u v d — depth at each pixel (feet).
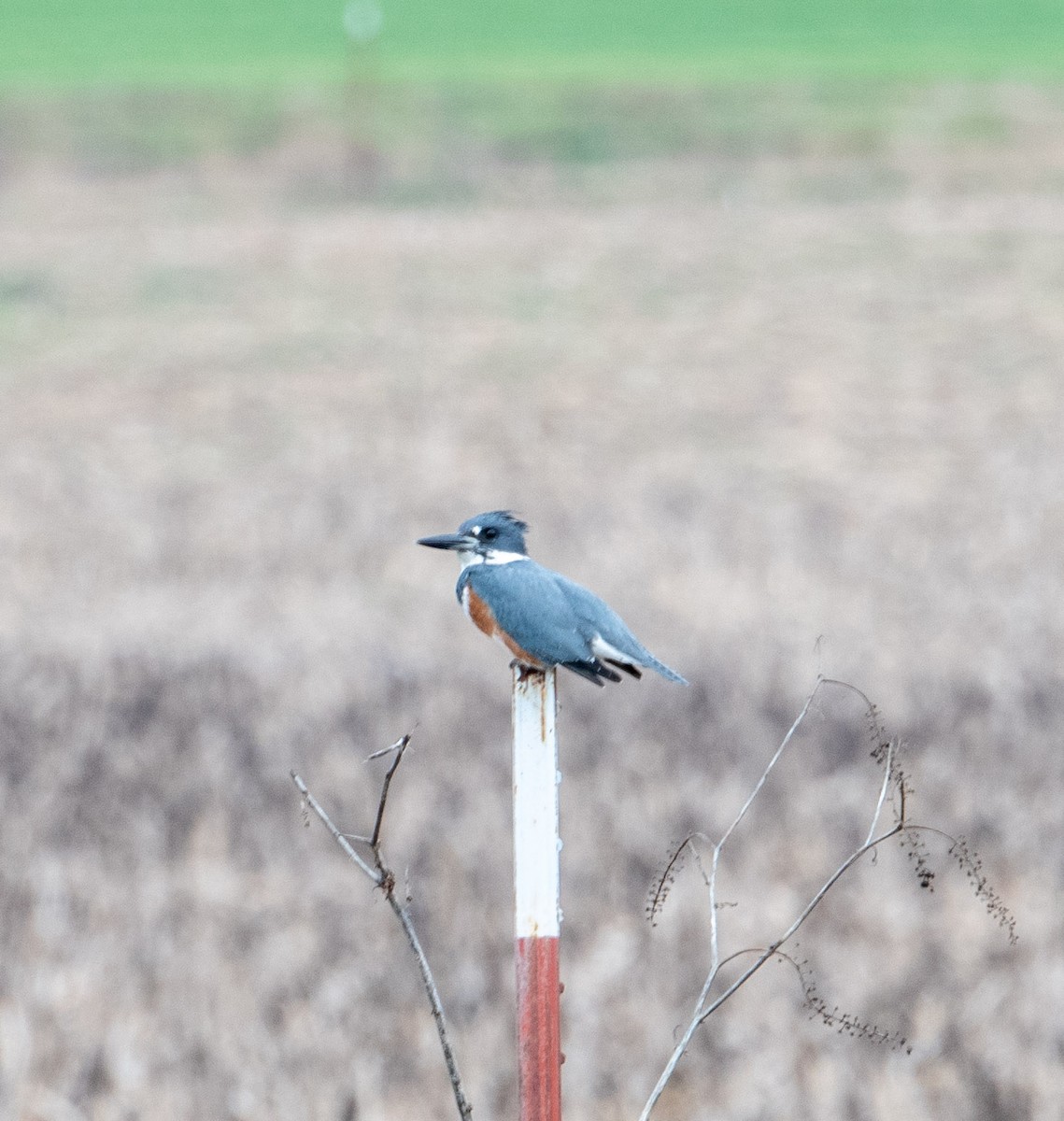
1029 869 37.88
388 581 71.67
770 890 36.91
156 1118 28.37
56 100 207.51
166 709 48.75
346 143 191.01
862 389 112.06
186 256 154.30
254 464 96.22
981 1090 29.48
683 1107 29.30
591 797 42.16
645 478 92.22
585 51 237.04
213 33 253.65
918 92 204.74
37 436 103.09
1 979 32.73
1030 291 134.92
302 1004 32.45
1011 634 58.18
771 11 264.11
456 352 123.65
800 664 53.16
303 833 40.24
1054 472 91.04
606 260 150.00
